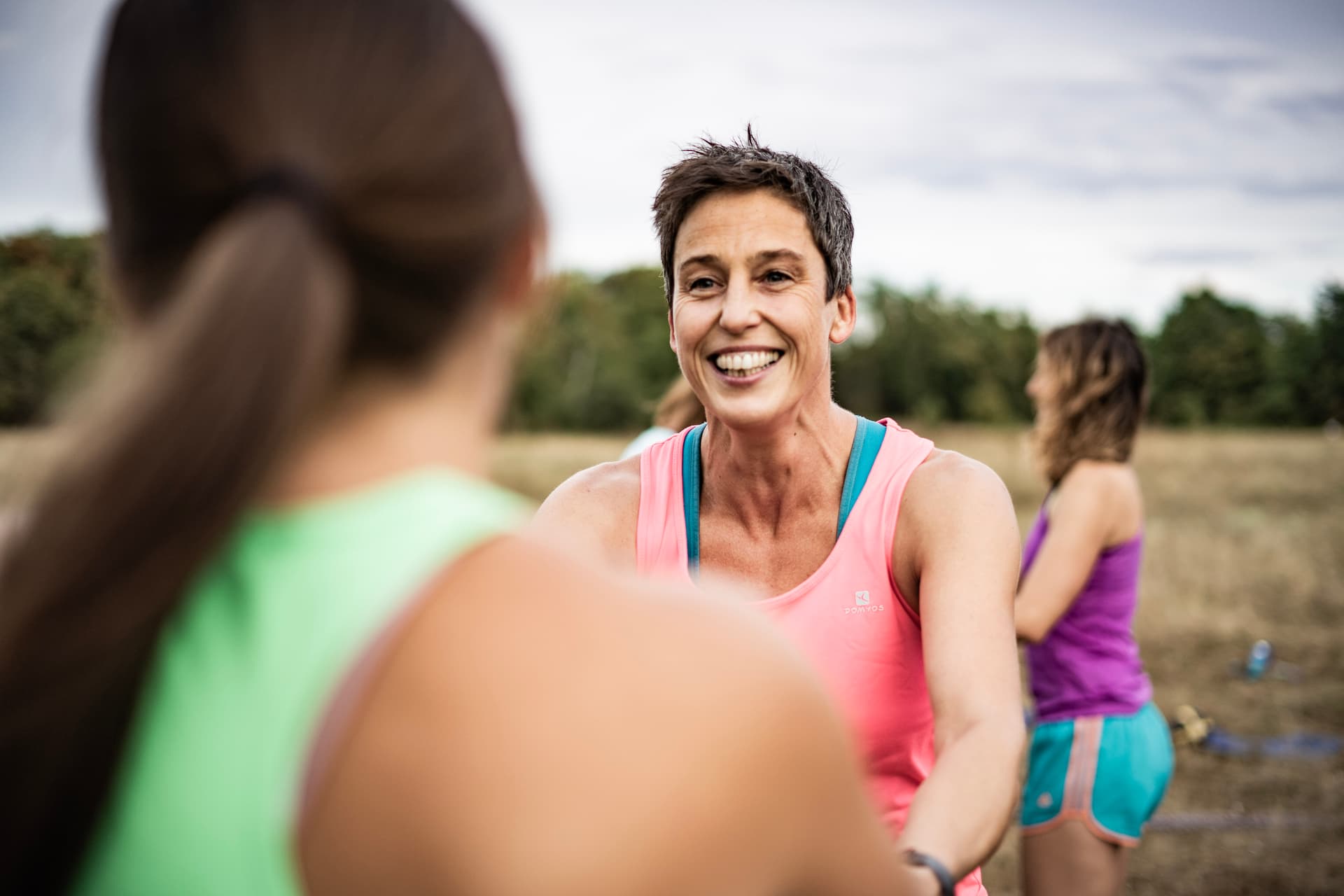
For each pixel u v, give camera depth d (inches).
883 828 26.6
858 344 2409.0
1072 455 117.8
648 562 75.7
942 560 63.8
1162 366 2129.7
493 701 22.2
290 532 24.1
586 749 21.9
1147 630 295.0
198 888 22.7
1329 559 385.4
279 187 22.9
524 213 26.3
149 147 24.1
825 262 70.7
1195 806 177.9
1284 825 169.3
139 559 20.8
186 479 20.7
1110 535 114.0
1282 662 265.1
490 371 26.8
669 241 73.2
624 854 21.5
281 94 23.7
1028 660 119.8
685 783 22.1
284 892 22.5
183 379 21.0
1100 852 111.7
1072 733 112.9
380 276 23.9
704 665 23.2
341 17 24.5
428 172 23.9
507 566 23.8
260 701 23.1
